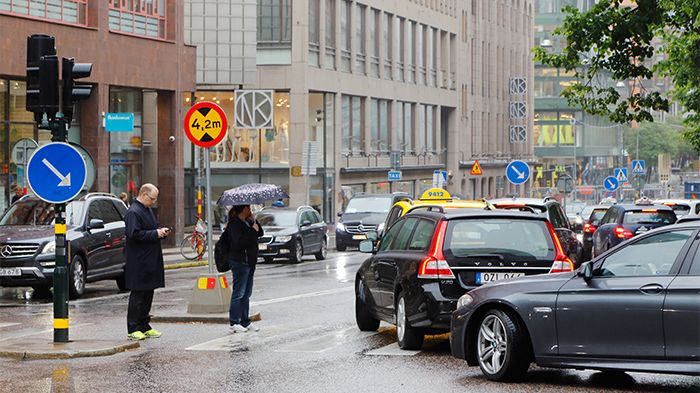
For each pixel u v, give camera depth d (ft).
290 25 267.39
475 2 411.13
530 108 500.33
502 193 452.76
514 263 64.23
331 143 282.97
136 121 190.39
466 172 397.39
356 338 73.51
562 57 139.54
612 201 282.15
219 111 89.35
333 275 136.36
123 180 188.85
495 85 439.22
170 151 193.26
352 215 204.74
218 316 82.94
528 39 497.87
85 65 68.39
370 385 54.75
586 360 52.70
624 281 52.06
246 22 254.27
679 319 50.16
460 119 390.21
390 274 70.03
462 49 391.24
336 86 284.20
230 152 268.41
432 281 64.34
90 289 118.73
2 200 156.46
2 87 157.07
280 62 267.80
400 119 330.54
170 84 190.60
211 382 56.03
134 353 66.64
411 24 339.77
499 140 449.89
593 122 623.77
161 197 193.57
